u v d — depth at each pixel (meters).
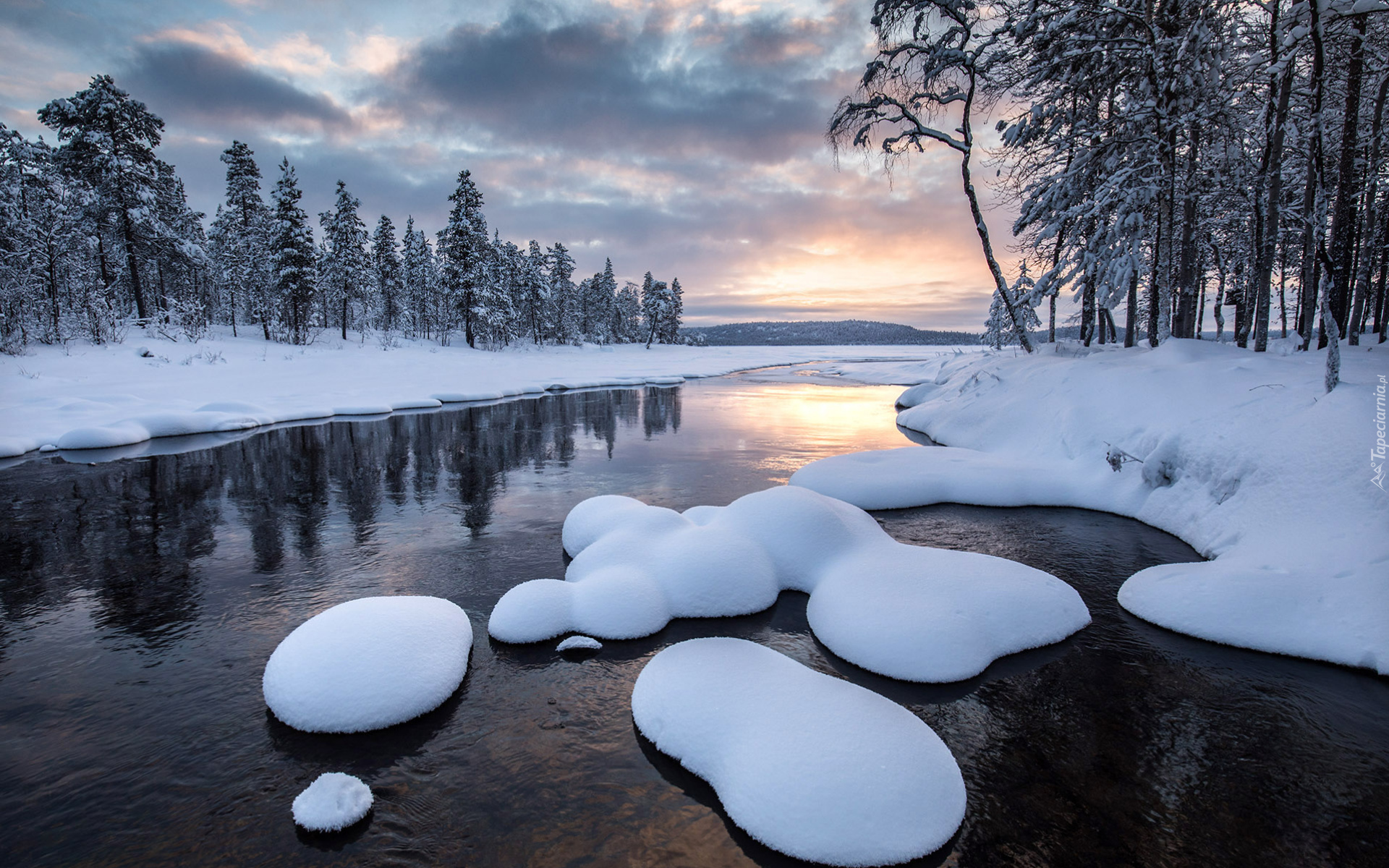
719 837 2.94
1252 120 13.38
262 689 4.26
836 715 3.44
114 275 33.31
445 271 47.81
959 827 2.96
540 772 3.41
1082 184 13.67
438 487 10.19
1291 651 4.65
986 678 4.41
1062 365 12.70
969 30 15.08
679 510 8.61
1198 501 7.39
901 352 97.19
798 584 6.06
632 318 89.69
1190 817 3.05
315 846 2.86
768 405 22.89
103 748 3.61
